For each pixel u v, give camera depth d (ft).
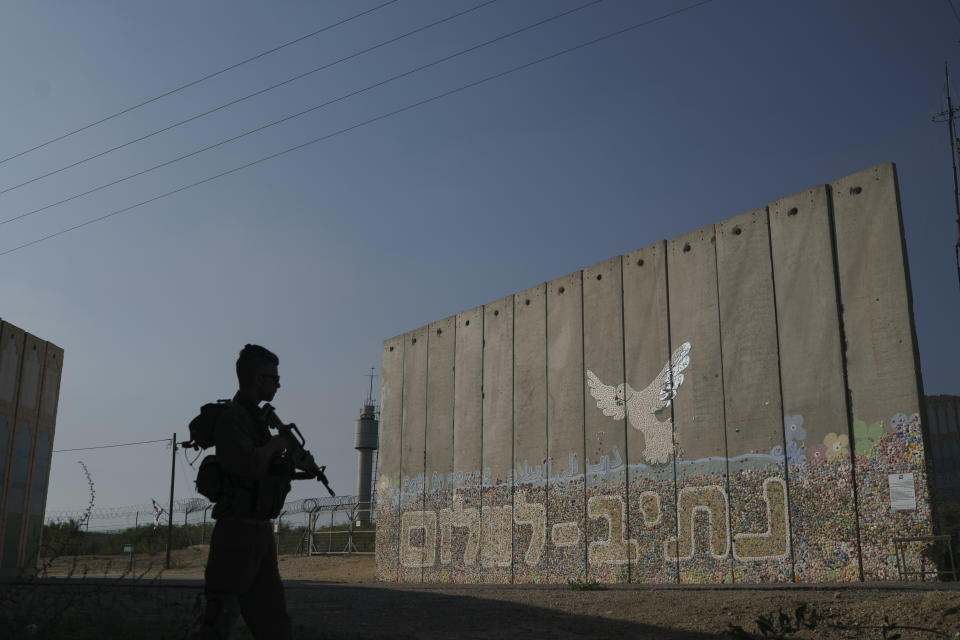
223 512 12.03
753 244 46.88
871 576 38.81
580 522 54.39
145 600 31.19
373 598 36.35
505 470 61.21
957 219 61.16
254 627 12.57
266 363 12.80
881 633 18.56
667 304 51.31
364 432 192.54
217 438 11.99
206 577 12.00
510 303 63.93
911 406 38.47
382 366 76.95
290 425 13.09
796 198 45.14
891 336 39.78
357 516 106.93
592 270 57.21
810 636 19.16
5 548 74.08
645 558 49.60
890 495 38.68
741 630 14.98
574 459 55.77
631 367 52.95
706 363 48.16
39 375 81.56
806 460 42.34
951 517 41.37
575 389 56.80
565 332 58.59
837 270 42.73
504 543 59.98
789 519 42.57
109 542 129.29
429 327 72.08
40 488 81.00
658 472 49.83
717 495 46.21
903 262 39.86
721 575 45.21
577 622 24.71
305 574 83.92
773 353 44.80
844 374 41.42
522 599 33.45
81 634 21.11
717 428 46.85
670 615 24.43
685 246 50.80
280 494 12.36
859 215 42.14
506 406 62.34
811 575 41.14
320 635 21.29
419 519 68.59
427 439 69.56
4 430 74.59
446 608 30.35
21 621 22.48
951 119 64.49
